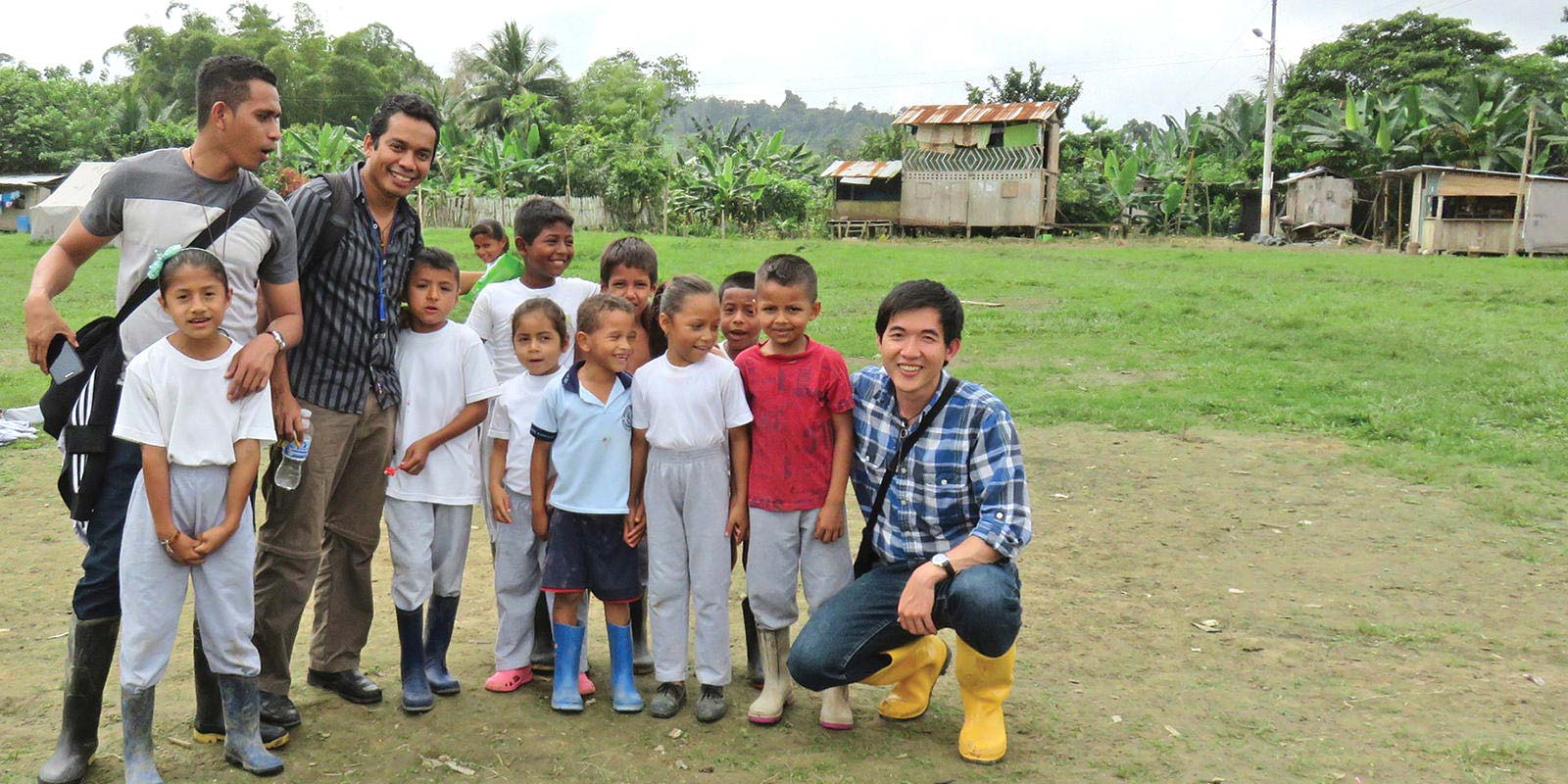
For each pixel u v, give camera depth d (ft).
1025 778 10.87
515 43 172.35
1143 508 21.76
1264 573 17.79
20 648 13.83
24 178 139.74
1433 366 38.19
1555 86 135.95
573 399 12.12
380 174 11.56
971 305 55.47
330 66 194.39
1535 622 15.62
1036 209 115.03
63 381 10.12
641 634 13.67
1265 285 63.62
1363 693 13.07
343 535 12.12
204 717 11.32
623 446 12.16
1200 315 51.52
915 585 10.96
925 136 118.01
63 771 10.30
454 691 12.66
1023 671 13.66
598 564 12.09
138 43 212.64
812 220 124.77
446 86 191.42
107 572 10.16
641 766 11.04
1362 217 115.24
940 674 12.50
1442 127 106.93
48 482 22.56
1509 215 91.66
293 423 10.93
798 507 11.87
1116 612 15.89
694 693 13.00
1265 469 24.97
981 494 11.37
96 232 10.44
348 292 11.50
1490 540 19.67
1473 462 25.67
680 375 11.99
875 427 11.80
